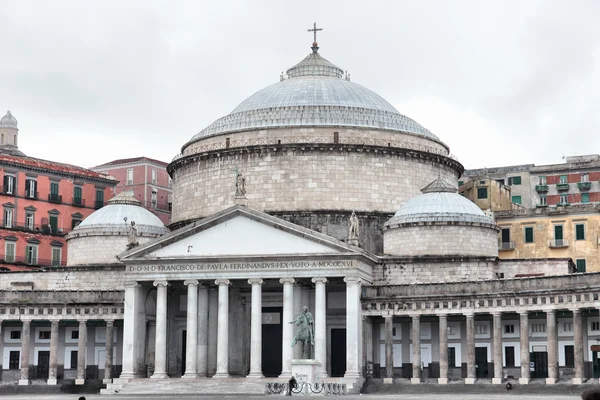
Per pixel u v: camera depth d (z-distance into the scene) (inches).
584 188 7091.5
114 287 5132.9
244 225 4645.7
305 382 4008.4
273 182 5147.6
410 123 5442.9
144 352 4800.7
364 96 5511.8
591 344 4195.4
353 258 4500.5
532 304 4237.2
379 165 5182.1
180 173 5492.1
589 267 5477.4
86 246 5305.1
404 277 4766.2
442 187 5019.7
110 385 4579.2
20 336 5078.7
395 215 4987.7
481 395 4028.1
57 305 4945.9
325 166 5128.0
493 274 4771.2
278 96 5457.7
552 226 5575.8
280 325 4832.7
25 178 6314.0
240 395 4119.1
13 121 7027.6
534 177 7249.0
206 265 4645.7
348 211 5093.5
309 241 4562.0
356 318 4473.4
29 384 4923.7
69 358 5068.9
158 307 4670.3
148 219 5418.3
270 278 4591.5
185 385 4473.4
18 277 5270.7
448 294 4448.8
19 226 6240.2
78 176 6594.5
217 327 4771.2
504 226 5674.2
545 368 4352.9
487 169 7362.2
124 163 7445.9
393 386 4421.8
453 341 4571.9
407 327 4667.8
